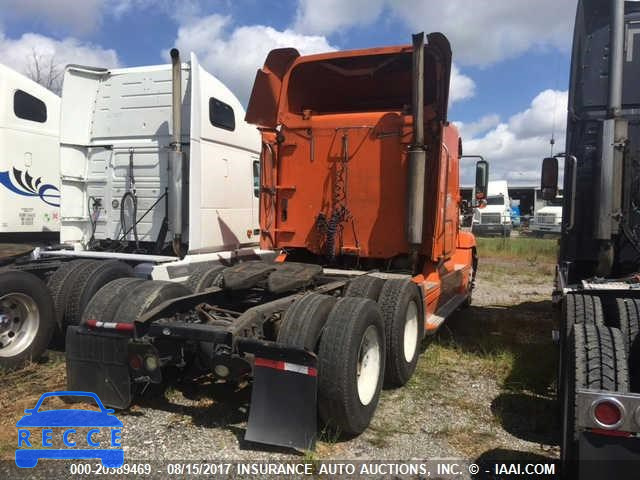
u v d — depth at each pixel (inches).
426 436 162.1
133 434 157.2
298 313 158.4
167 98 292.8
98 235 307.1
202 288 213.6
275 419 144.6
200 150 277.0
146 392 186.4
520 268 655.1
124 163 300.8
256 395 146.6
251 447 150.6
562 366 166.6
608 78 176.6
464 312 366.0
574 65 228.5
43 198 330.0
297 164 267.0
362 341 160.1
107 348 164.9
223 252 302.4
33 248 319.9
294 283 194.9
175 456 144.7
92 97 309.1
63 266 244.4
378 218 250.7
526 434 164.9
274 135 269.3
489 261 746.8
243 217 328.5
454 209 296.7
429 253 245.6
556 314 222.8
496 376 217.6
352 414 151.9
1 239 313.1
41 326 216.4
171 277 258.4
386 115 248.2
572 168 216.7
